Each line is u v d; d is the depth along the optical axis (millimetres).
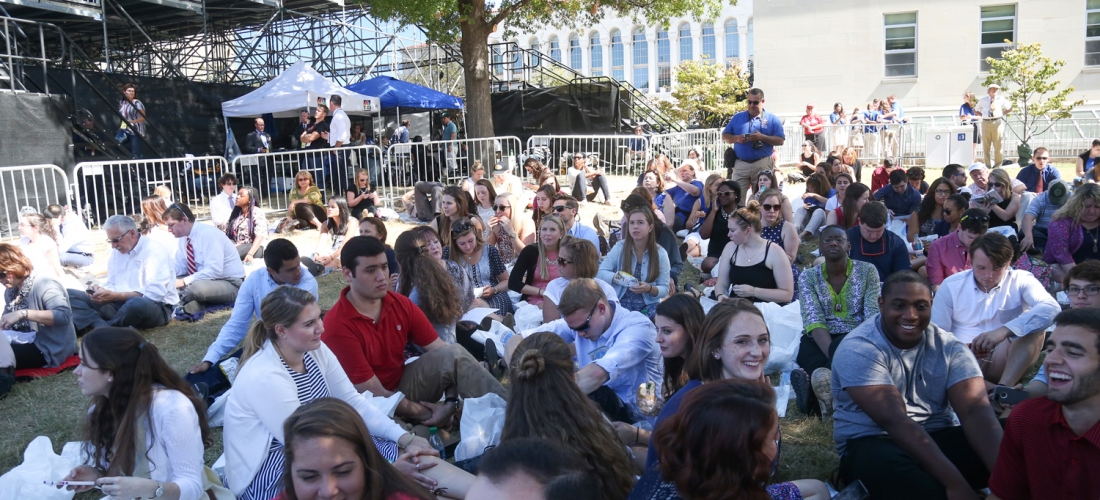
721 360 3496
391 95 20016
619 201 14953
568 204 7652
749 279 6098
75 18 17156
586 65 50969
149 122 16469
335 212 9500
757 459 2275
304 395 3682
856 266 5074
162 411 3361
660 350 4258
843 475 3758
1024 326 4469
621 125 23125
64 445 4520
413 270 5246
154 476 3352
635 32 49812
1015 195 8781
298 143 19625
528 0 17062
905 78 23359
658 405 4176
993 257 4664
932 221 8586
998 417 3904
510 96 23312
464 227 6758
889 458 3438
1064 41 21922
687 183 10172
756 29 24562
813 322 5027
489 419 4160
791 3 24078
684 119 36094
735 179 11109
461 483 3465
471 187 12055
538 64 25047
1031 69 20156
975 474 3586
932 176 17375
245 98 17750
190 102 18047
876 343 3596
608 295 5137
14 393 5500
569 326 4434
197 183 15438
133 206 13094
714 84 35188
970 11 22547
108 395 3420
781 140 10750
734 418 2262
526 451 2031
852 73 23797
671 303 3938
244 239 10180
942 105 23125
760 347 3449
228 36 24359
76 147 14477
